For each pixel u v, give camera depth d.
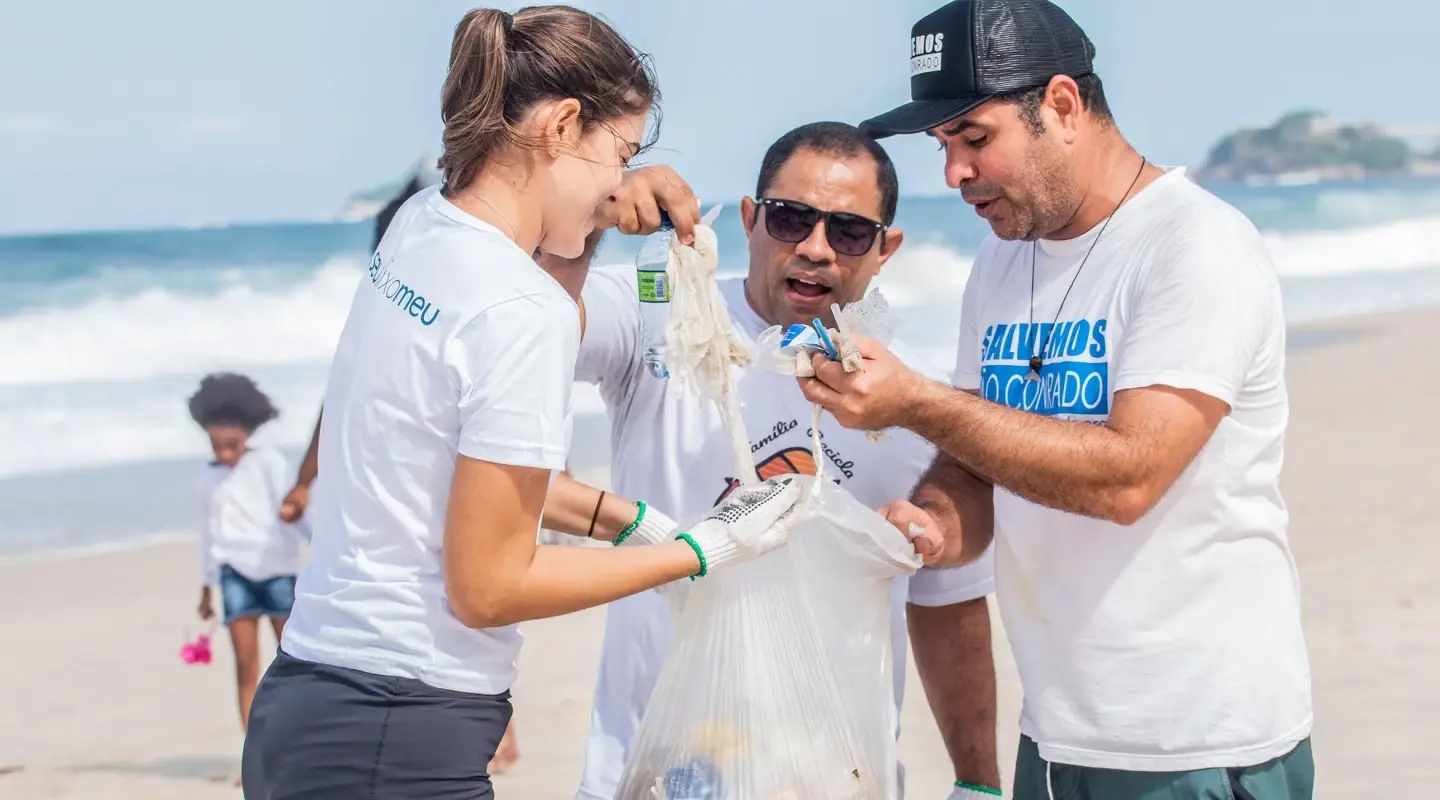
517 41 2.16
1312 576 6.62
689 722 2.47
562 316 2.11
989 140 2.46
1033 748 2.69
